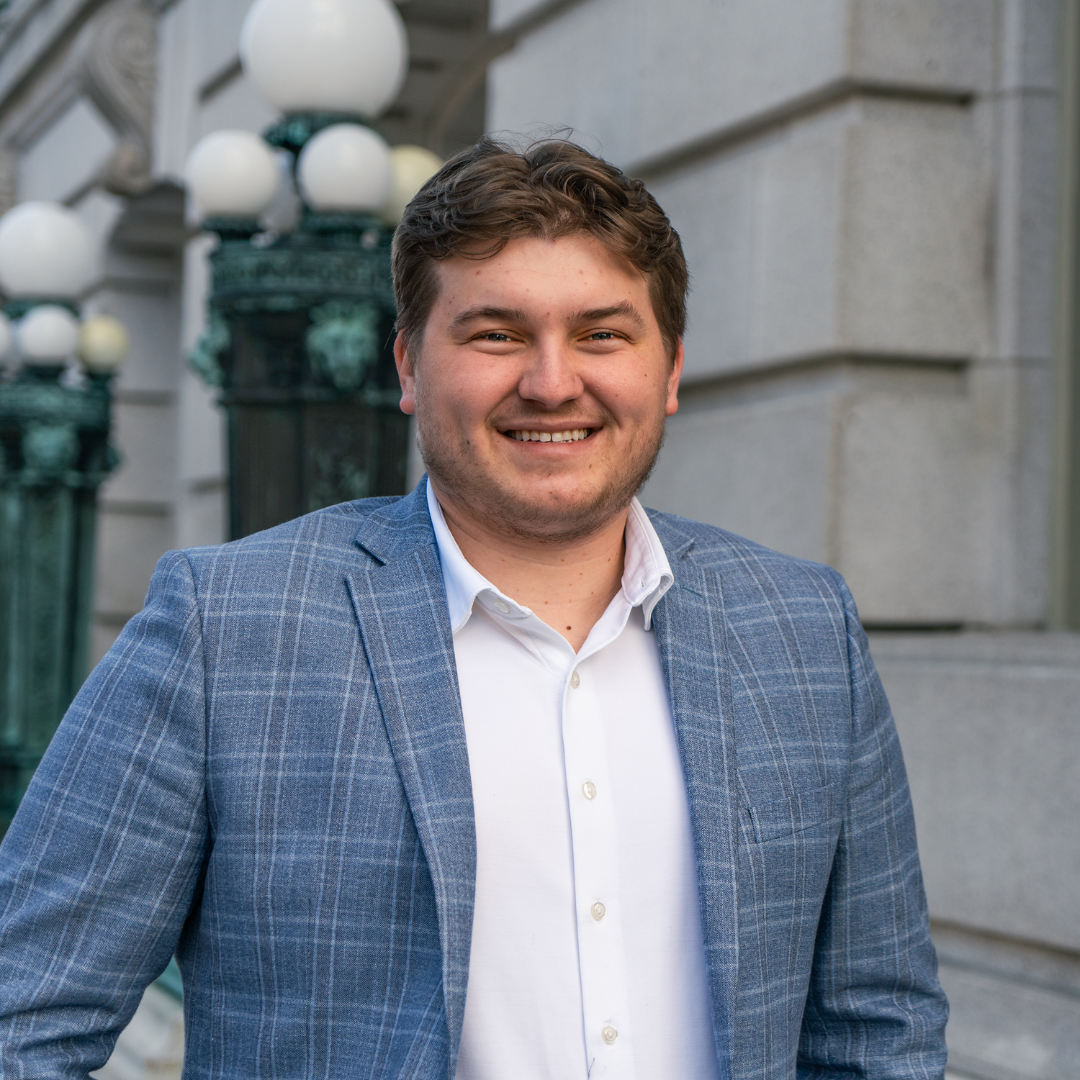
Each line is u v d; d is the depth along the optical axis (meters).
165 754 1.35
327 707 1.37
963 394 3.76
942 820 3.29
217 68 7.04
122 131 8.04
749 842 1.42
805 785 1.47
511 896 1.38
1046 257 3.64
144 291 9.25
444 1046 1.27
